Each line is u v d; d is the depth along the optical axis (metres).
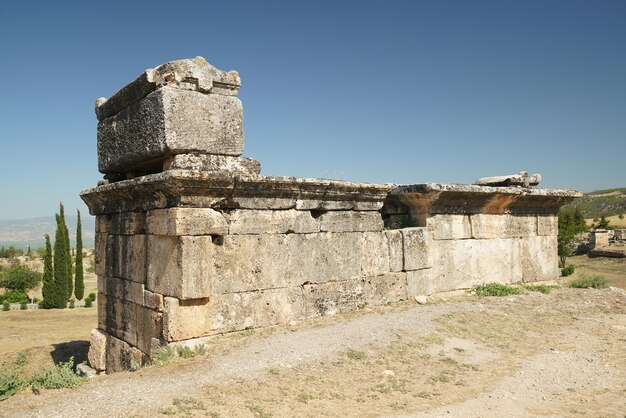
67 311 34.25
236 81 8.78
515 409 6.25
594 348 8.87
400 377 7.14
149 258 8.77
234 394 6.18
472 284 12.67
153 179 8.02
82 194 10.72
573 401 6.56
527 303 11.72
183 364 7.19
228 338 8.38
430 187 11.38
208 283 8.16
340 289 10.16
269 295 9.05
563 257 35.41
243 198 8.68
